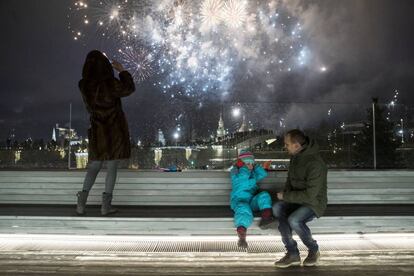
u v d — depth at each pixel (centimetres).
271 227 414
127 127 456
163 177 512
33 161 632
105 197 445
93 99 434
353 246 418
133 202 512
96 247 416
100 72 443
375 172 516
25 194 520
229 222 432
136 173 513
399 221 439
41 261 375
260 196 428
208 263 371
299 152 388
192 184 511
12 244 424
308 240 367
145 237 443
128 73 448
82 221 434
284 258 362
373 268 356
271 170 528
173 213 457
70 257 386
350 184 514
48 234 441
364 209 475
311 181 370
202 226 432
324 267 361
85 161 617
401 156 629
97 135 438
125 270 353
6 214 445
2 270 352
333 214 445
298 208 375
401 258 381
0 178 522
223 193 510
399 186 516
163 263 371
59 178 519
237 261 377
